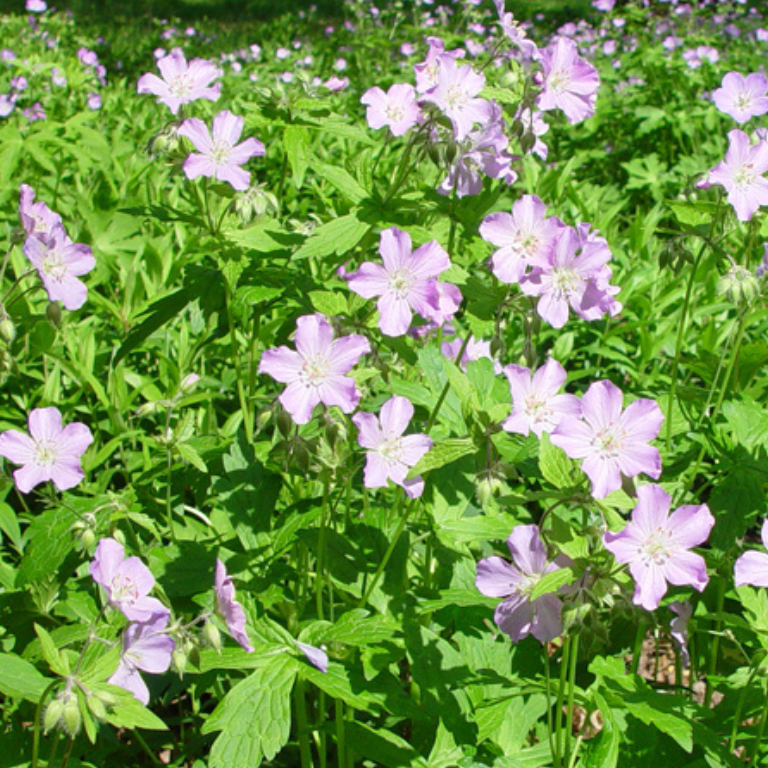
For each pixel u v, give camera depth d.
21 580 0.45
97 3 3.04
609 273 0.43
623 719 0.44
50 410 0.44
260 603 0.44
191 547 0.47
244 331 0.60
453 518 0.45
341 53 2.10
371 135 1.24
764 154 0.49
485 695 0.44
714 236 0.53
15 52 1.83
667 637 0.57
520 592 0.38
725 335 0.75
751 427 0.53
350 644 0.42
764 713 0.43
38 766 0.41
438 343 0.54
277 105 0.51
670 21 2.39
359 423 0.43
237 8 3.29
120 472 0.65
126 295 0.75
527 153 0.49
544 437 0.39
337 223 0.48
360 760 0.49
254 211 0.51
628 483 0.38
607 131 1.56
